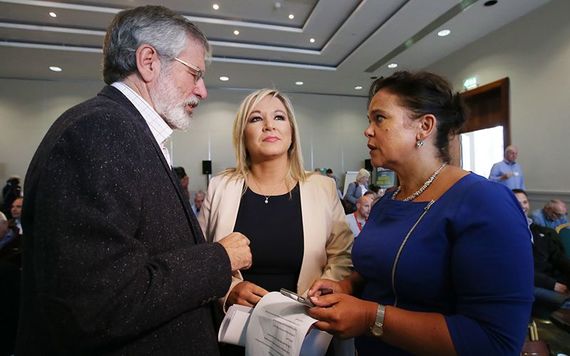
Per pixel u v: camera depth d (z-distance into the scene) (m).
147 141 0.70
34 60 6.69
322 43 6.52
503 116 5.46
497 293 0.60
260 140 1.30
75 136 0.58
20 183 6.83
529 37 5.04
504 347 0.59
